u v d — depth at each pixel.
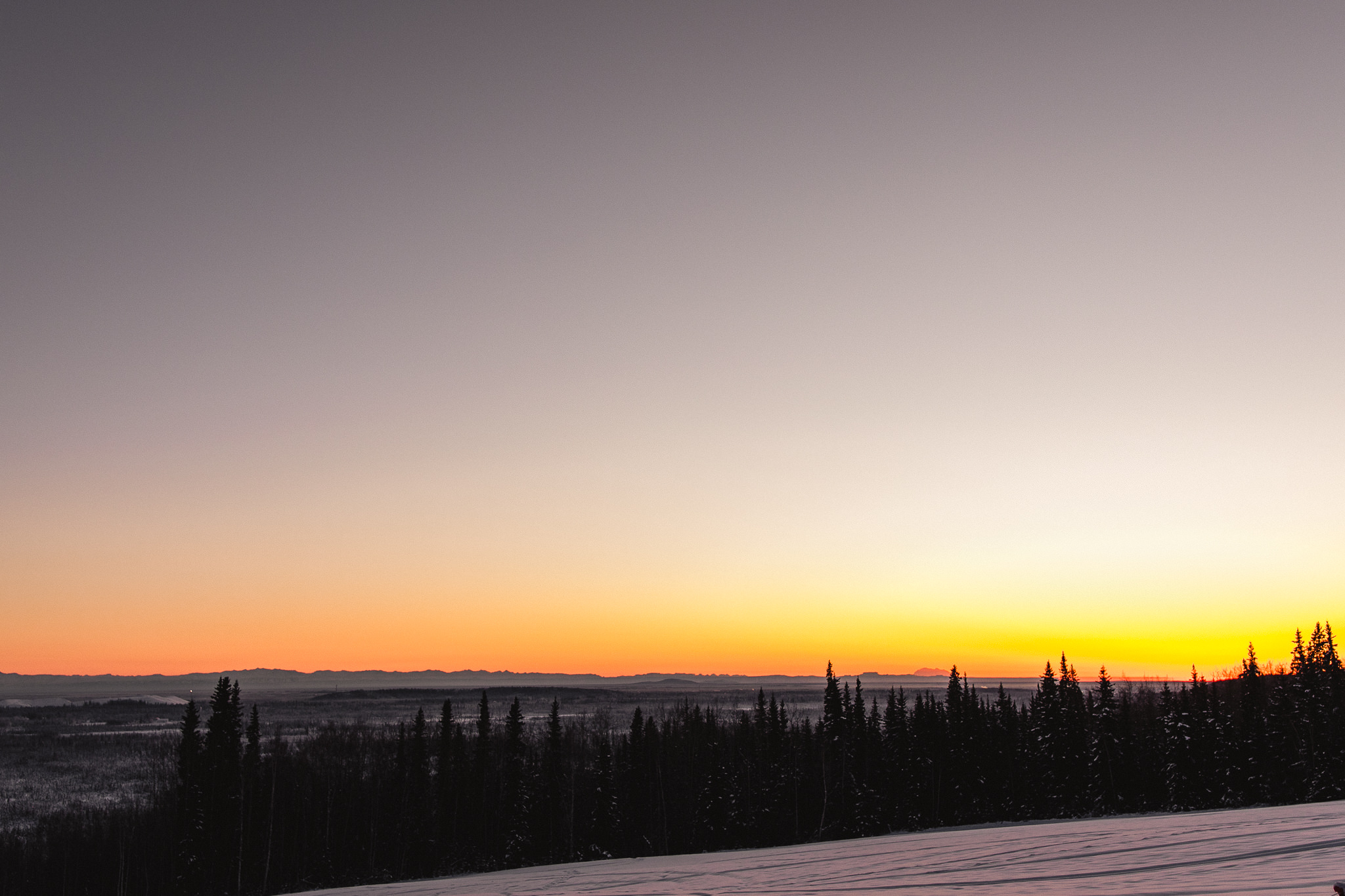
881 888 26.03
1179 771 87.38
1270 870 23.12
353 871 99.56
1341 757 81.12
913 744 101.94
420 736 102.81
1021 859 30.66
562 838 100.50
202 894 85.56
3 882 96.44
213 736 90.94
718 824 97.00
